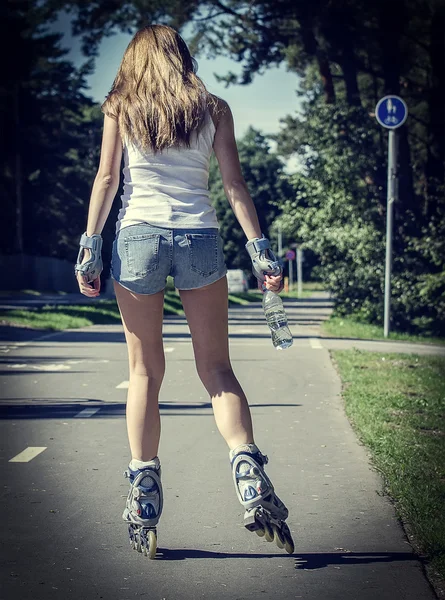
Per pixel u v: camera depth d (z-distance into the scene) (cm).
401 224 2772
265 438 851
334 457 764
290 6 2980
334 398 1117
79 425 934
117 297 462
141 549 488
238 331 2412
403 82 3778
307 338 2142
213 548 514
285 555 500
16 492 648
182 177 449
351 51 3089
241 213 452
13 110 6103
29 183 6869
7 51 5059
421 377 1308
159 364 472
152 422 474
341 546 516
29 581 461
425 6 2984
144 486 475
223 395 454
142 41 459
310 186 2831
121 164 462
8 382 1281
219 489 653
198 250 447
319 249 2839
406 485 633
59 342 1972
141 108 445
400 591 443
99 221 455
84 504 614
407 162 2897
